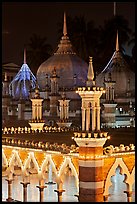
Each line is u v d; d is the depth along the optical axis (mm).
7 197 21812
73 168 16672
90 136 15508
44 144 18484
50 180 26312
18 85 59406
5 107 47406
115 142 20172
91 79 15789
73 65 51688
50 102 42562
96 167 15633
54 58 53281
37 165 18750
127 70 49094
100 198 15750
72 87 49812
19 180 26375
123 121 41938
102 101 40000
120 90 47219
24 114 47156
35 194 23000
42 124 28578
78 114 43062
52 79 42875
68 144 19156
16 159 20156
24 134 25625
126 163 16906
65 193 23031
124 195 22562
